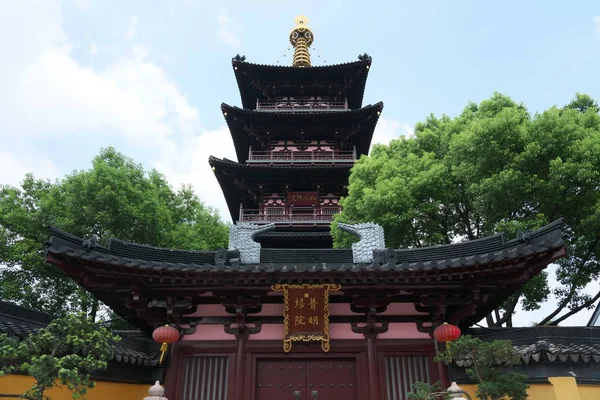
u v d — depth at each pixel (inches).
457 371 426.0
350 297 458.6
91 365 308.8
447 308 449.1
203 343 446.0
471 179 791.7
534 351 392.8
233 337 450.6
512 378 346.3
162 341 421.7
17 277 1039.0
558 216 737.0
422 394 348.5
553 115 746.8
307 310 437.1
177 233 1198.3
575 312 862.5
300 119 1477.6
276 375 438.0
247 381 429.7
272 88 1596.9
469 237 913.5
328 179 1446.9
